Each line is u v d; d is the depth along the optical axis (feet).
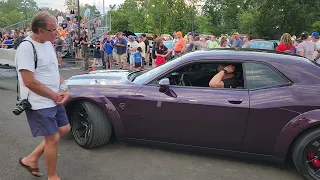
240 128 11.75
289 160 13.23
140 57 39.99
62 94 9.83
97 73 16.07
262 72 12.05
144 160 12.85
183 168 12.25
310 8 131.54
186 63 12.99
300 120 11.03
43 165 12.05
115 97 13.21
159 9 127.24
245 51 13.11
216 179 11.46
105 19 68.18
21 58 9.04
